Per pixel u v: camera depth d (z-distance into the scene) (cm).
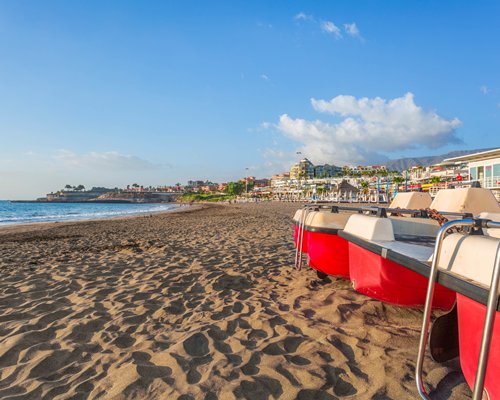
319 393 275
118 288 611
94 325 439
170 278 677
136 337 400
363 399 265
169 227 2109
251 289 588
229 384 290
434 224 463
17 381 309
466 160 3444
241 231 1598
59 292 593
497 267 168
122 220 3344
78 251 1080
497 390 187
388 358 325
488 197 447
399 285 349
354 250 425
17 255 1023
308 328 403
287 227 1792
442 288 340
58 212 7006
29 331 423
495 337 188
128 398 274
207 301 530
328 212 541
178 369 318
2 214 6006
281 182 19275
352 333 384
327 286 580
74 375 317
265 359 332
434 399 263
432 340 248
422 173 8725
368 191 8338
